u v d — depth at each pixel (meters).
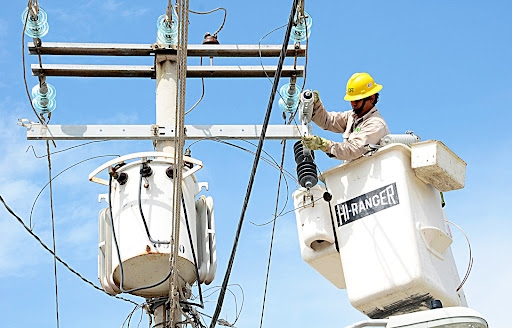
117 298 8.67
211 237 8.90
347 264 7.46
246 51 9.65
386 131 7.82
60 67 9.38
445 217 7.82
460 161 7.61
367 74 8.28
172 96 9.34
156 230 8.47
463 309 6.25
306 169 7.67
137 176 8.69
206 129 8.87
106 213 8.93
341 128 8.45
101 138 8.82
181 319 8.43
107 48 9.44
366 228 7.44
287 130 8.95
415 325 6.23
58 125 8.80
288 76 9.59
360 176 7.60
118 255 8.44
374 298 7.27
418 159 7.41
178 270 8.54
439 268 7.33
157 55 9.48
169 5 8.91
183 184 8.80
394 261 7.23
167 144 9.02
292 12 5.71
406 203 7.33
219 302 7.47
